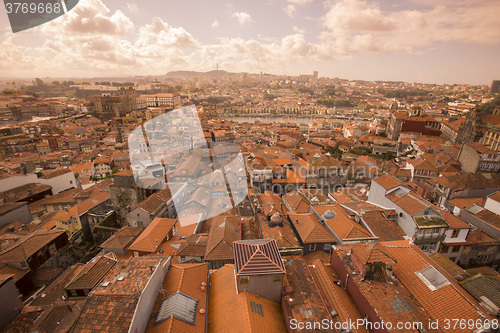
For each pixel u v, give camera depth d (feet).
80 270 121.39
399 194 139.23
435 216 122.52
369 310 77.20
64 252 146.00
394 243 108.99
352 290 87.51
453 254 127.65
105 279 80.94
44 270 128.57
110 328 65.00
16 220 179.32
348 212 144.77
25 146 407.44
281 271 81.15
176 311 75.72
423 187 196.13
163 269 89.61
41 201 215.92
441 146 298.76
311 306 77.77
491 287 83.41
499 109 375.04
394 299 78.38
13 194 215.51
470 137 347.77
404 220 127.13
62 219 174.09
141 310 71.87
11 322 78.95
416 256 97.14
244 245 90.63
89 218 175.42
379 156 391.04
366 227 128.98
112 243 134.31
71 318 82.38
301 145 379.76
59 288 113.50
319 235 124.36
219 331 74.79
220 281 96.22
